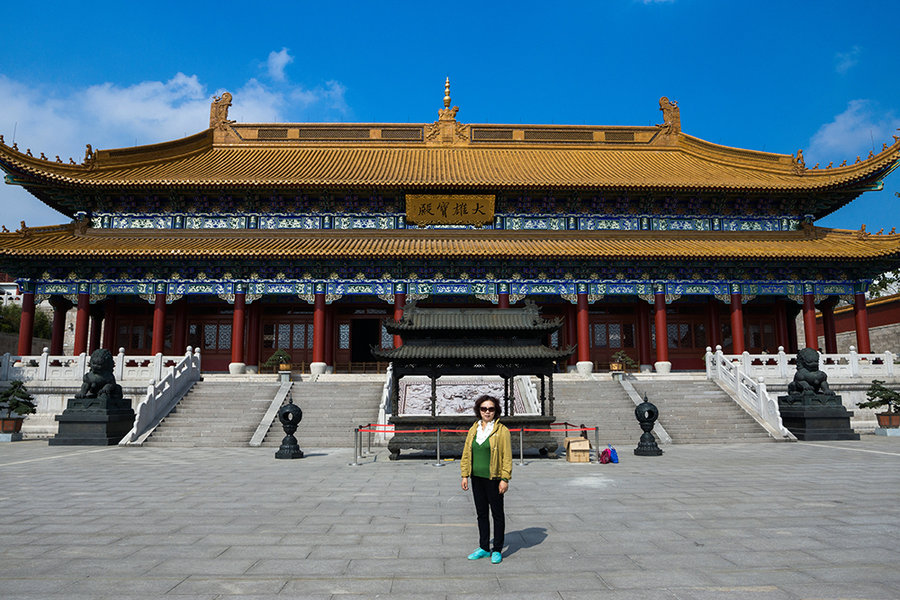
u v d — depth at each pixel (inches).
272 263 1582.2
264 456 852.0
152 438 1009.5
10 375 1272.1
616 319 1831.9
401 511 454.9
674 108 2110.0
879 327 2170.3
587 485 577.6
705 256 1515.7
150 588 274.5
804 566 304.8
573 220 1734.7
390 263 1594.5
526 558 322.7
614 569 301.7
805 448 914.7
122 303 1791.3
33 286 1546.5
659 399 1195.3
